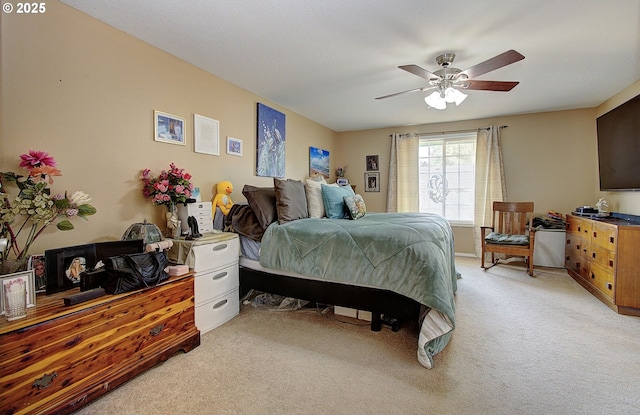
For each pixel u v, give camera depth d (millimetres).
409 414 1398
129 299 1636
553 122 4254
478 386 1601
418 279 1923
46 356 1314
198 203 2465
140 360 1679
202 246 2174
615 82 3109
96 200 1998
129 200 2199
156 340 1782
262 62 2641
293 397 1518
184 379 1661
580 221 3365
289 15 1929
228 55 2506
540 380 1649
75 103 1875
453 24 2025
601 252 2846
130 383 1616
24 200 1506
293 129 4328
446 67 2541
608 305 2709
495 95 3539
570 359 1857
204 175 2836
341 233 2312
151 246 1899
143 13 1905
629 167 2984
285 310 2650
